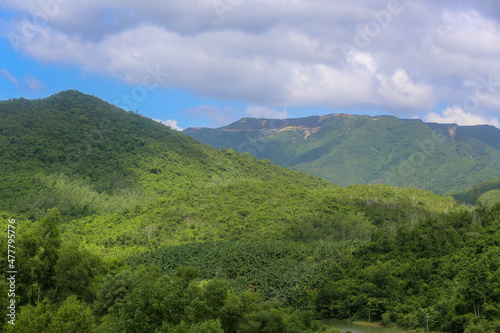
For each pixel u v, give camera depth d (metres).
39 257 63.91
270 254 125.69
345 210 183.50
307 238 149.75
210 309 59.41
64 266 63.59
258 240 147.12
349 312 100.44
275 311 65.75
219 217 173.38
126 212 188.00
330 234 153.25
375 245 127.06
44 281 64.19
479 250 107.25
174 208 179.12
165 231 161.00
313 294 105.50
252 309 67.31
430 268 107.12
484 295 79.56
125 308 46.50
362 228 153.75
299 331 66.38
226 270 115.75
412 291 101.62
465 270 92.19
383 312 97.00
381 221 171.50
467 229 128.12
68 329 47.09
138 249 143.25
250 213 179.25
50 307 55.50
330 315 102.38
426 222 137.75
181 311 48.41
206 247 133.12
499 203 147.50
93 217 183.88
